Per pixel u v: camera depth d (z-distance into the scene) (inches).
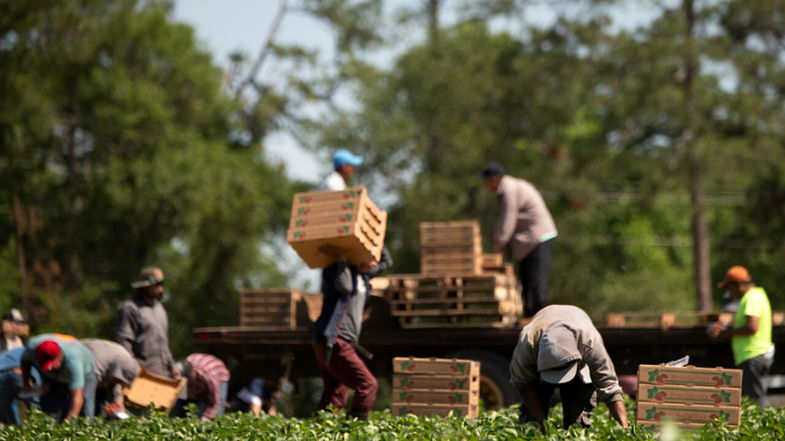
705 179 2930.6
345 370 1052.5
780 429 826.2
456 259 1301.7
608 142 3142.2
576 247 3122.5
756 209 3051.2
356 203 1052.5
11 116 2524.6
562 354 786.2
